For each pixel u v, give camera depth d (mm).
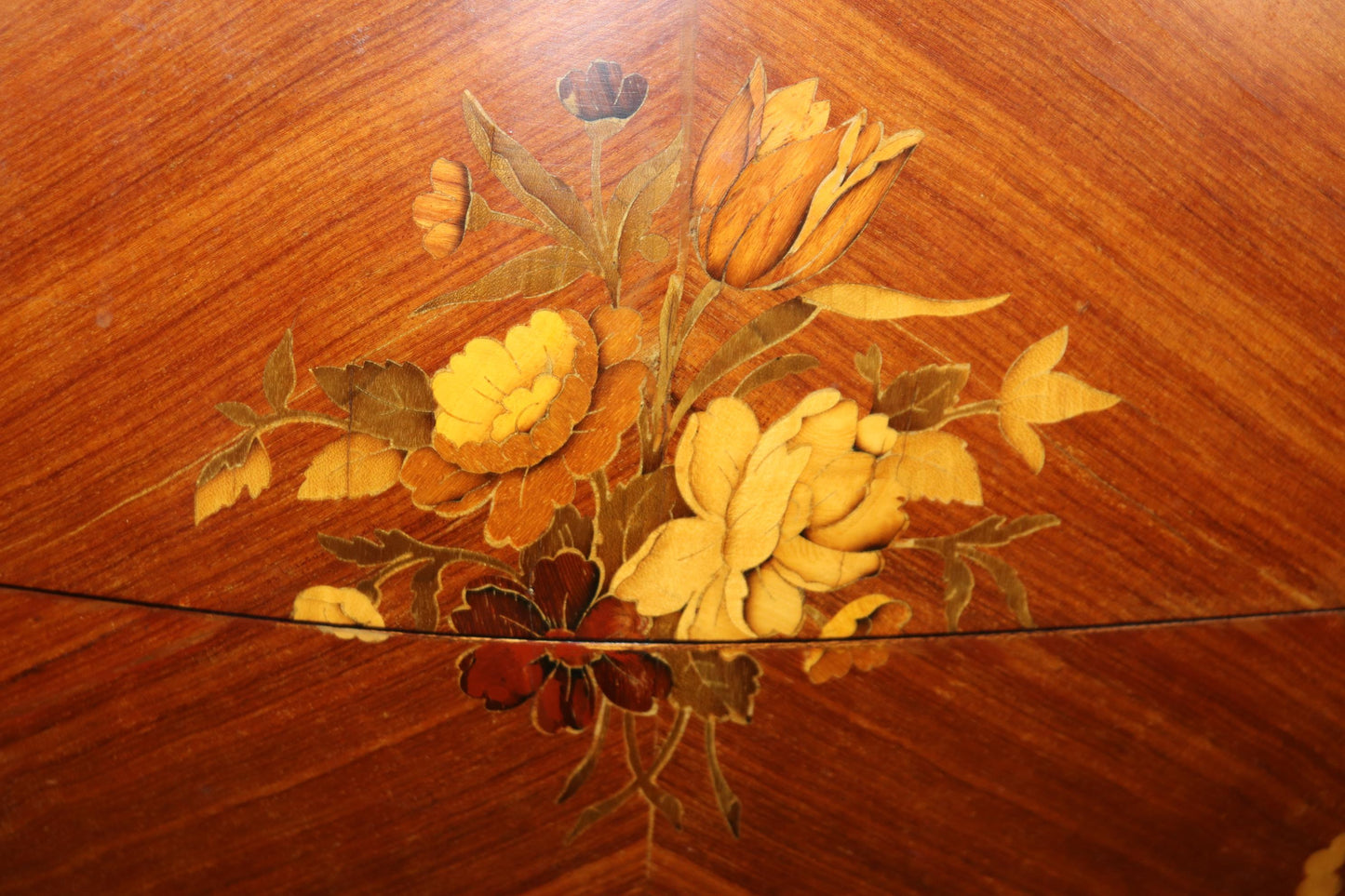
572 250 299
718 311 304
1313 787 348
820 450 315
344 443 311
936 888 341
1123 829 342
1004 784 338
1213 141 300
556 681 326
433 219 296
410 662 323
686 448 312
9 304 302
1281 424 326
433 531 317
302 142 291
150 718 324
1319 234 309
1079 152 299
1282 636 346
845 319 308
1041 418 320
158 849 326
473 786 328
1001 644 334
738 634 325
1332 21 293
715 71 288
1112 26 291
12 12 283
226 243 298
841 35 287
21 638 323
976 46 290
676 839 335
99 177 294
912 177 299
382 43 284
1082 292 311
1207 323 315
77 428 311
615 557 319
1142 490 328
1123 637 339
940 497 322
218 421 311
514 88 288
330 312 303
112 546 320
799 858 336
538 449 312
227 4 281
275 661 323
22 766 325
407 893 331
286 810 326
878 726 332
